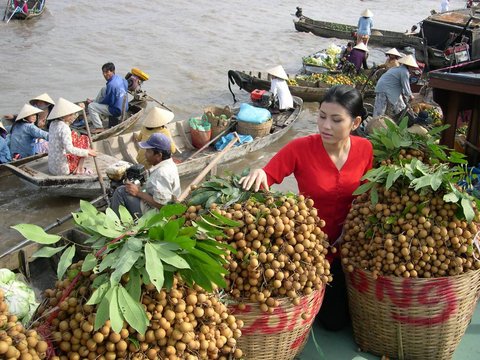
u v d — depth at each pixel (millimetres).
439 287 2912
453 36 14969
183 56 16609
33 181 7492
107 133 9852
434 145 3537
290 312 2742
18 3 18578
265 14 23766
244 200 2996
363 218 3121
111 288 2145
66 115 7562
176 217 2969
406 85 10062
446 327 3014
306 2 27844
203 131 9695
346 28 20250
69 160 7805
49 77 13812
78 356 2123
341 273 3408
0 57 15062
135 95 11539
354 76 13984
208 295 2457
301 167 3297
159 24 20297
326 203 3330
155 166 5727
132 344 2180
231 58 16859
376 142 3727
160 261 2232
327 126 3078
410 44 18562
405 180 3068
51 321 2186
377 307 3033
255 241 2709
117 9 21969
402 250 2887
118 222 2498
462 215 2961
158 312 2225
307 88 12938
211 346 2332
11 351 1908
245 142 9688
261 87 12836
